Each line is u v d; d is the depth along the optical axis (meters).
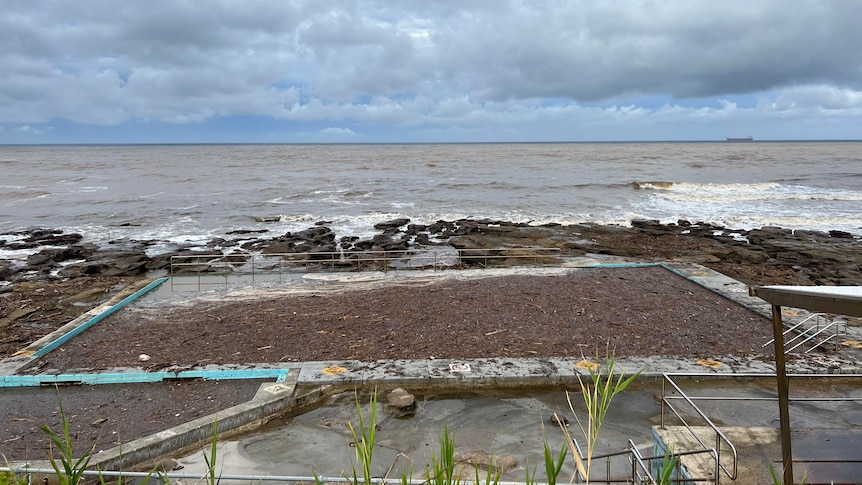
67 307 16.05
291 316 13.98
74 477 2.56
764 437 6.82
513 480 7.24
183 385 10.27
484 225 30.64
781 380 5.11
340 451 8.16
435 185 51.62
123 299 15.40
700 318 13.52
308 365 10.85
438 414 9.23
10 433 8.56
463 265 20.88
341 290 16.39
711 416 8.91
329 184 53.53
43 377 10.31
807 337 11.91
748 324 13.06
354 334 12.65
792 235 27.81
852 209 37.34
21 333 13.68
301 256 22.98
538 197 43.66
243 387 10.15
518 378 10.23
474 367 10.66
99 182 55.53
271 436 8.61
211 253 23.92
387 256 23.34
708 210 37.34
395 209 38.16
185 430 8.33
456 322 13.35
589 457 2.54
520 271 18.45
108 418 9.05
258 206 39.62
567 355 11.31
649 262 20.20
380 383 10.16
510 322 13.31
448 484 2.47
